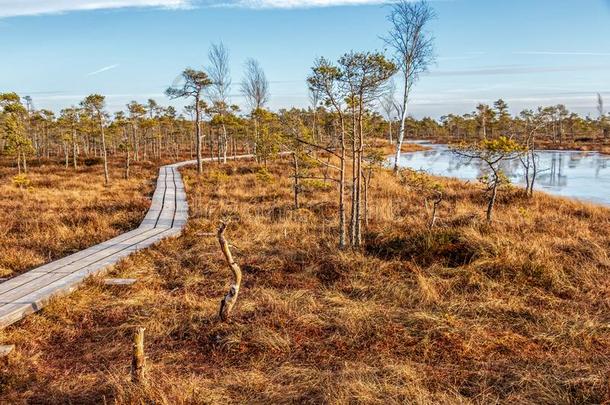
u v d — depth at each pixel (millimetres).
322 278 6871
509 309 5406
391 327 5043
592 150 50219
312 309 5590
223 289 6562
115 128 35781
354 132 7711
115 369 4348
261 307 5707
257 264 7578
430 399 3664
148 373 4125
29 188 18828
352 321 5137
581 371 4020
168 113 44875
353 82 7332
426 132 99250
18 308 5555
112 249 8867
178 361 4578
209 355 4699
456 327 4949
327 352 4637
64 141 32969
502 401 3662
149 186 21047
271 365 4410
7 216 12539
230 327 5141
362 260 7223
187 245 9281
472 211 12562
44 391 4074
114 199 16797
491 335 4848
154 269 7629
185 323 5355
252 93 35781
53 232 10383
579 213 13141
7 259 8016
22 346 4949
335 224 10531
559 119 66688
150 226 11500
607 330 4855
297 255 7867
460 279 6344
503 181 10711
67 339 5180
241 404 3721
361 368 4152
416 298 5863
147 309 5805
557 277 6258
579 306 5539
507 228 9469
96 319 5688
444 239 7633
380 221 10930
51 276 6992
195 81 25484
